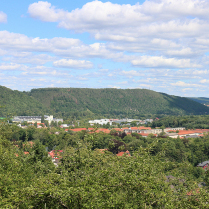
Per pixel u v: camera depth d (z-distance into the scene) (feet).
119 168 63.62
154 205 65.16
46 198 55.06
